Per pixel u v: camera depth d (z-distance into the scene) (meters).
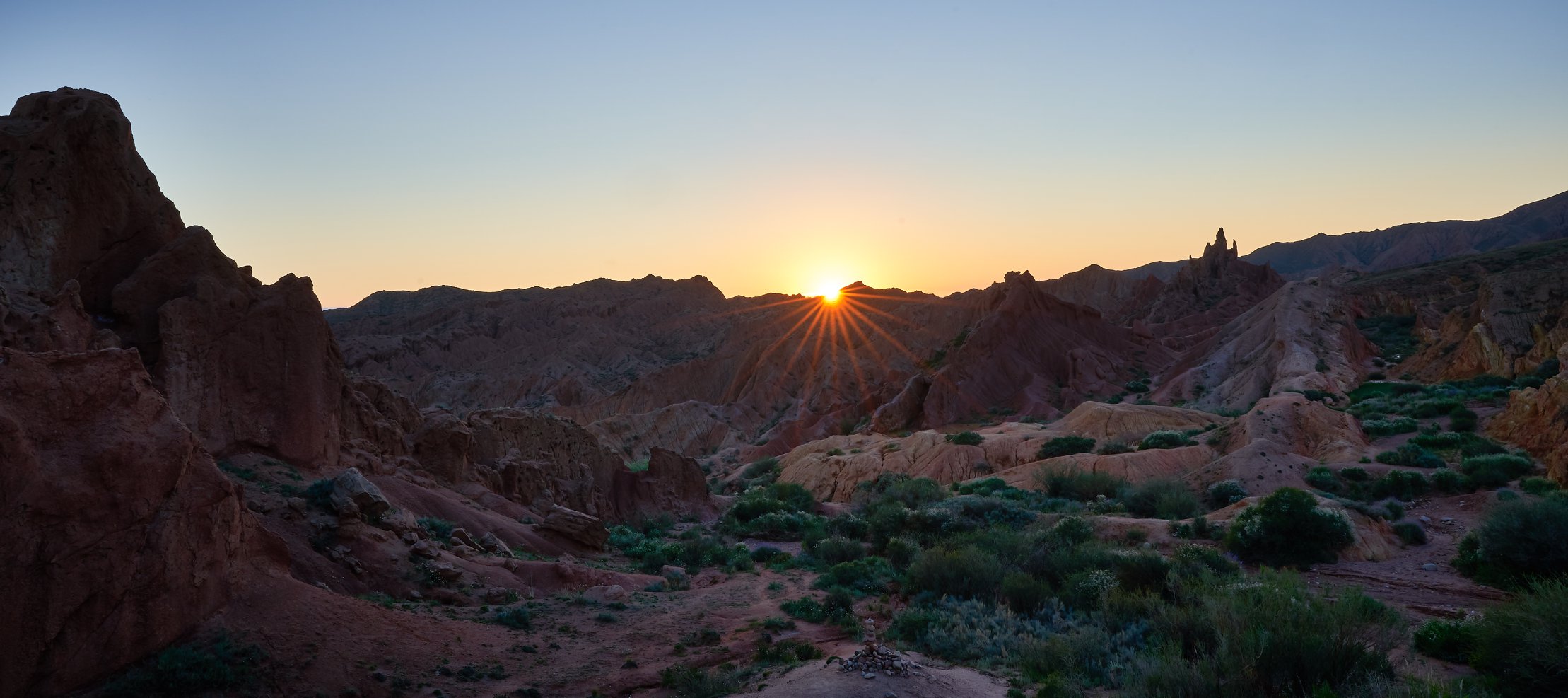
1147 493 52.53
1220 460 56.22
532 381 176.62
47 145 25.45
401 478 34.16
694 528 50.75
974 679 19.09
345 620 18.86
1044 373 120.50
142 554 15.73
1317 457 59.25
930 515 42.84
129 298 25.88
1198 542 39.69
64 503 14.67
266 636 17.11
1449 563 34.25
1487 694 15.95
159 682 15.05
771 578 33.97
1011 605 26.30
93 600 14.94
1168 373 120.12
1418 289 154.00
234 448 27.27
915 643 23.03
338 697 16.34
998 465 73.69
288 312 29.36
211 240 28.16
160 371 25.25
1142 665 17.61
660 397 151.62
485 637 21.17
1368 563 35.28
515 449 45.56
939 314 165.88
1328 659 16.64
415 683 17.67
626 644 22.16
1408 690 15.45
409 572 24.61
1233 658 16.94
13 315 20.61
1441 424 65.19
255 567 18.75
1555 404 50.78
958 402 111.31
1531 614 17.62
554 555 34.22
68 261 25.66
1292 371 93.19
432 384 182.00
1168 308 163.62
